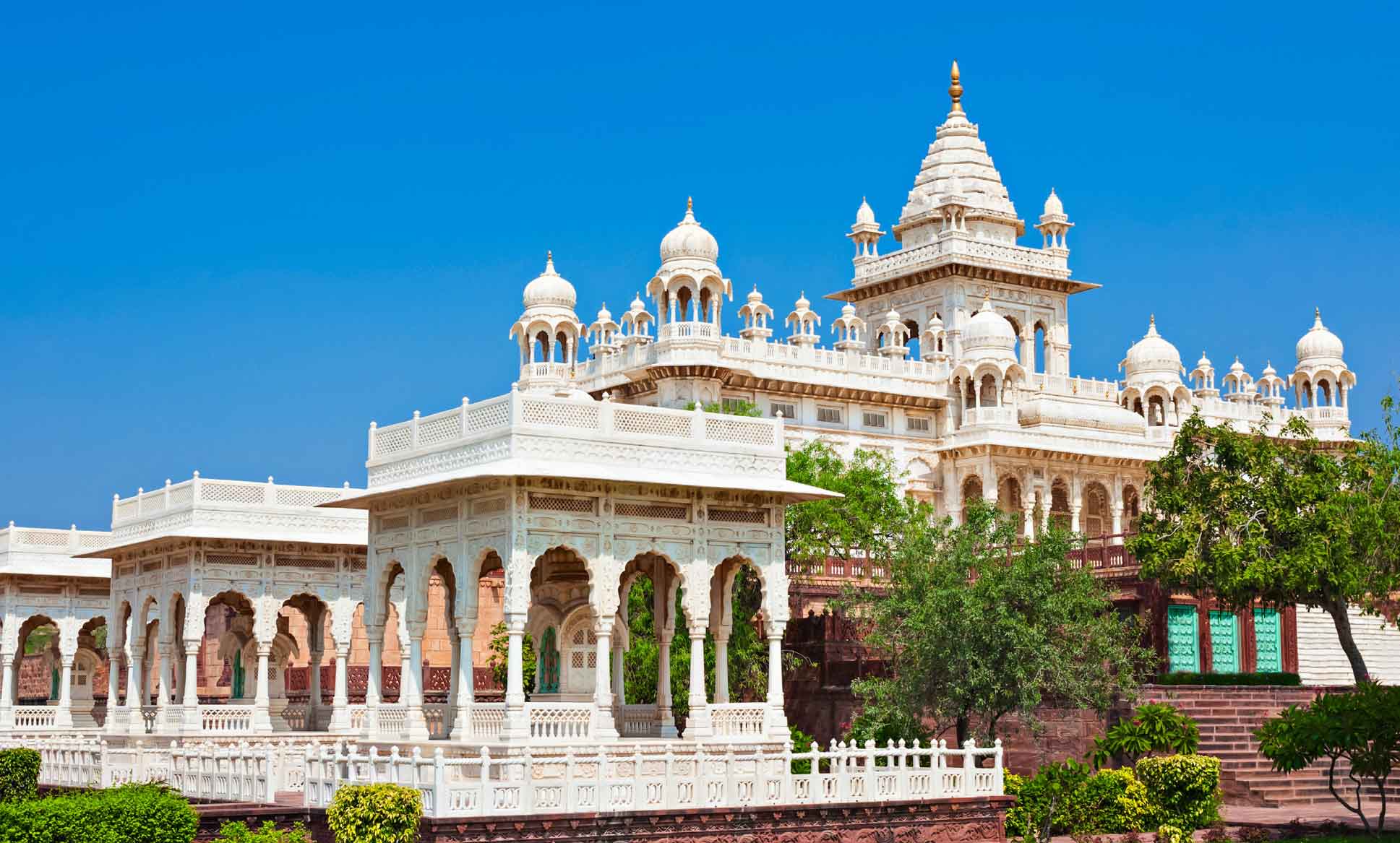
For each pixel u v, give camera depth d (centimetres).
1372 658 6344
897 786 3662
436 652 7438
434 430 3981
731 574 4206
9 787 4312
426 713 4138
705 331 7644
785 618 4062
